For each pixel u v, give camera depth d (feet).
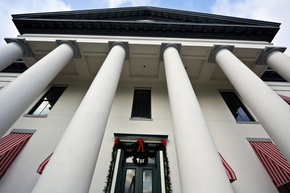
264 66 36.47
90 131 14.93
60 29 38.50
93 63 40.06
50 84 43.39
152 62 38.60
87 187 12.19
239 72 26.13
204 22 42.32
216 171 12.38
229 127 33.12
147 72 41.75
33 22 37.99
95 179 24.27
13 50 32.01
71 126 15.23
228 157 28.07
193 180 12.25
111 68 25.18
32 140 29.84
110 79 22.72
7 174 25.13
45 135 30.78
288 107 18.70
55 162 12.24
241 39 38.14
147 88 42.96
